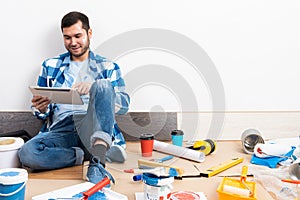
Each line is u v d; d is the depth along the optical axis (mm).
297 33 2449
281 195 1439
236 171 1790
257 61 2451
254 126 2457
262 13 2422
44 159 1872
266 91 2467
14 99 2396
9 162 1891
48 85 2205
